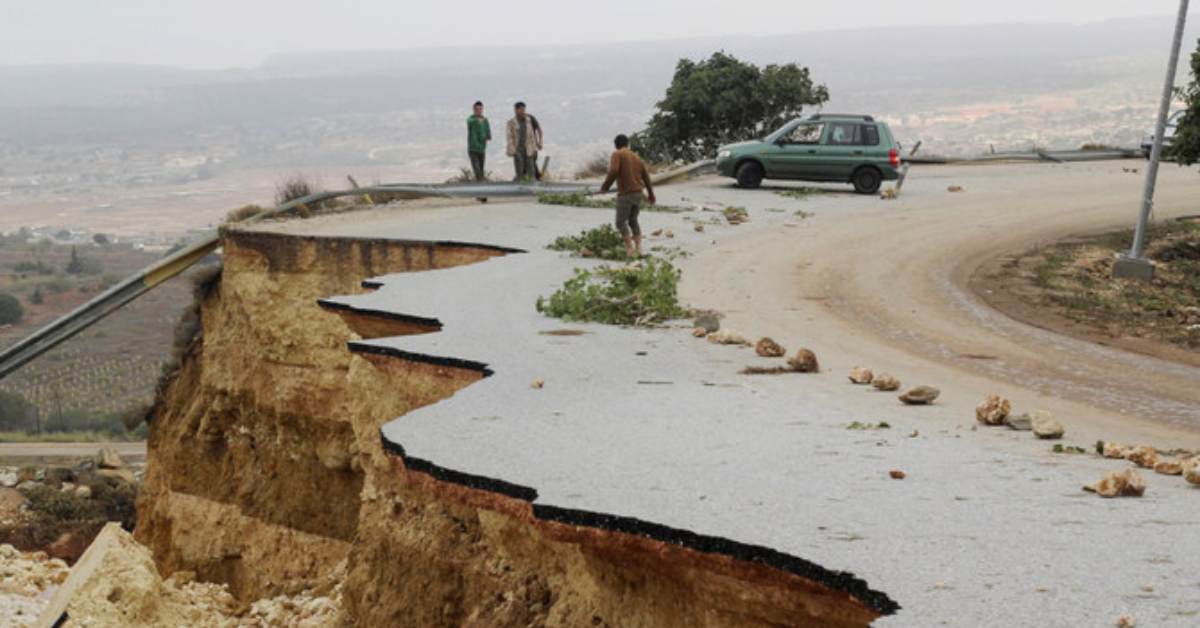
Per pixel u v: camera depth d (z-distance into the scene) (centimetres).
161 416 2980
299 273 2578
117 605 1508
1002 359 1684
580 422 1216
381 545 1465
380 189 3203
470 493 1029
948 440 1178
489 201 3266
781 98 4938
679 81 5078
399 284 2050
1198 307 2109
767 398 1352
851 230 2814
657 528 884
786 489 979
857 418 1270
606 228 2403
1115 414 1383
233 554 2559
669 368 1496
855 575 778
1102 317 2025
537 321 1753
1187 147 2875
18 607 1705
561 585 1160
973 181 3806
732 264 2367
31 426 11869
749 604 860
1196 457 1068
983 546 836
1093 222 2972
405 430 1182
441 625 1355
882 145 3456
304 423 2512
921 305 2059
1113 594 742
